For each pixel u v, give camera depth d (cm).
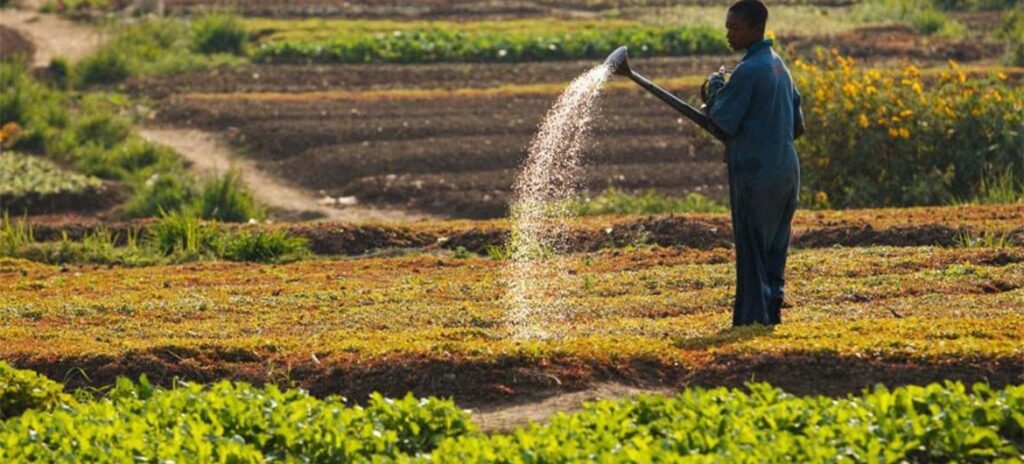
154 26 9256
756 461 1962
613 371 2623
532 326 3077
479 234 4688
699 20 9906
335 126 7075
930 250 3888
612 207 5600
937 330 2703
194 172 6612
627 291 3538
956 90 5659
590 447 2064
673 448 2058
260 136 7019
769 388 2305
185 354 2805
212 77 8306
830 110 5591
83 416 2320
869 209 5128
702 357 2639
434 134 7056
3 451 2145
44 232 4994
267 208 6078
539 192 6103
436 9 10650
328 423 2214
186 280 3997
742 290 2838
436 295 3575
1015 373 2477
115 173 6569
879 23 9700
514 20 10206
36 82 7931
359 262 4228
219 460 2095
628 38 8981
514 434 2208
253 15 10269
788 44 8919
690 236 4444
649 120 7150
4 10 10162
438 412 2294
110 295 3744
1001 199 5191
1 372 2542
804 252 4003
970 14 10088
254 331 3180
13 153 6756
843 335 2681
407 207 6122
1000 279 3425
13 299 3697
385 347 2734
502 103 7719
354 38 8975
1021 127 5500
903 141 5541
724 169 6412
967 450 2105
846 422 2136
